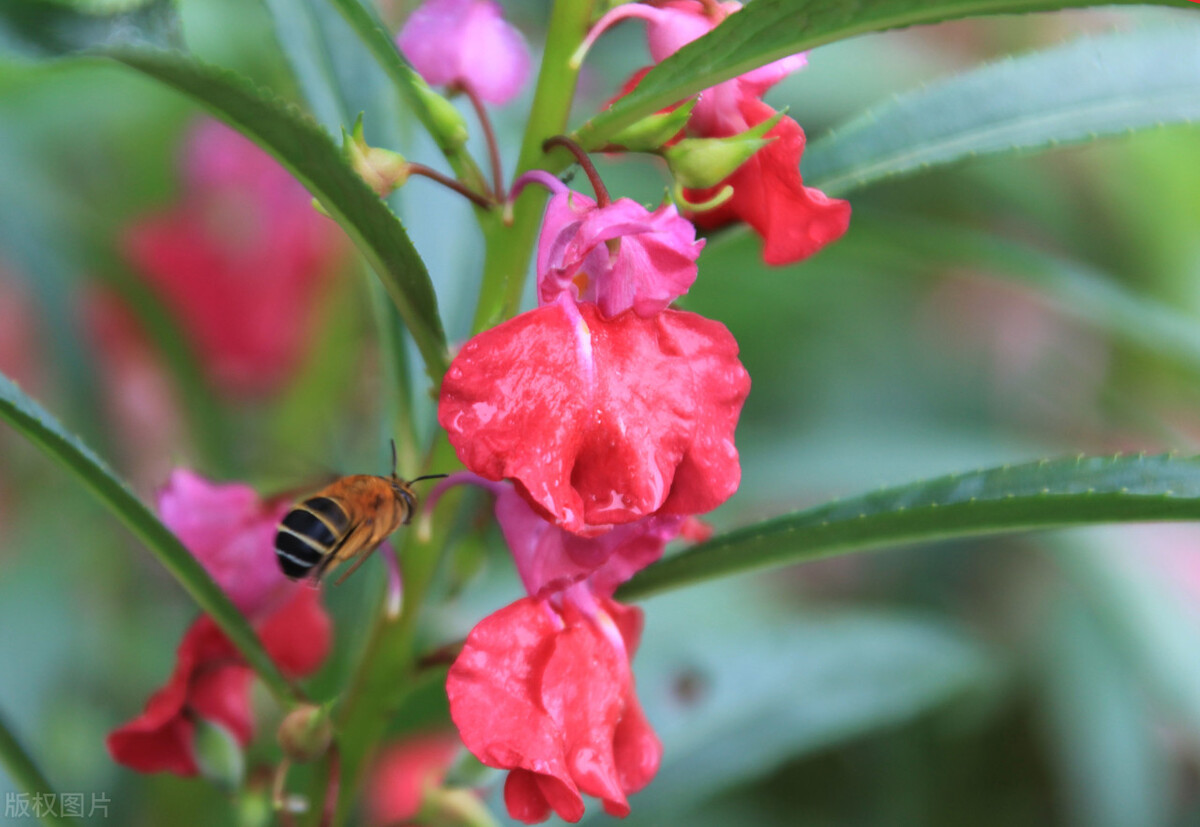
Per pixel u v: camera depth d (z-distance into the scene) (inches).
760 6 14.0
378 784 18.6
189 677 15.6
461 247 16.5
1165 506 14.3
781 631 18.2
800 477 20.6
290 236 20.5
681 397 14.1
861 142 15.6
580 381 14.0
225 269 20.4
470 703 14.3
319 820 15.3
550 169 14.6
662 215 14.1
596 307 14.2
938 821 21.0
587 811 16.9
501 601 18.7
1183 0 13.9
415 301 14.5
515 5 18.9
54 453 14.6
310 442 18.9
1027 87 15.7
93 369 18.4
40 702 19.1
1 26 13.6
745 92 14.7
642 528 14.4
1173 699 19.2
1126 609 19.7
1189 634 19.5
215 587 14.9
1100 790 19.3
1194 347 18.1
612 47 20.4
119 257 18.4
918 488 14.8
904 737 21.1
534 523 14.6
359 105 16.1
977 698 20.6
